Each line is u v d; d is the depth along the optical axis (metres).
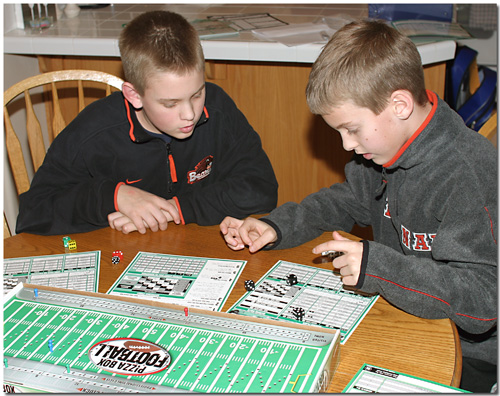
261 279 1.22
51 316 1.08
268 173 1.68
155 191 1.75
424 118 1.24
